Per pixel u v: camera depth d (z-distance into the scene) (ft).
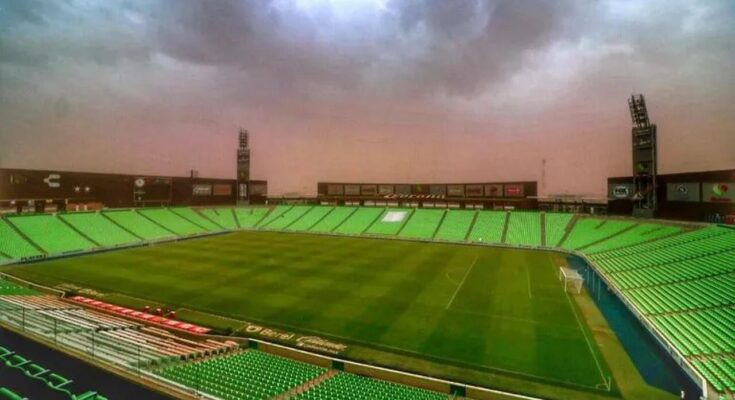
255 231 256.11
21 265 149.07
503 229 213.66
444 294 111.04
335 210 282.15
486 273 136.15
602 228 184.14
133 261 157.17
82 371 52.49
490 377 65.67
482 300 105.60
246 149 297.53
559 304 102.42
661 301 96.27
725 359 68.49
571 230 194.18
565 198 224.94
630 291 107.24
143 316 93.76
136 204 247.91
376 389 57.16
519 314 94.99
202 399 46.88
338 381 59.88
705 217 144.97
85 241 188.96
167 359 62.13
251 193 302.86
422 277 130.52
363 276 131.95
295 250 183.42
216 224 261.44
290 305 102.06
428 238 217.56
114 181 237.86
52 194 211.00
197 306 101.45
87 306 100.58
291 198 306.14
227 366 62.39
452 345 77.92
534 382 64.13
